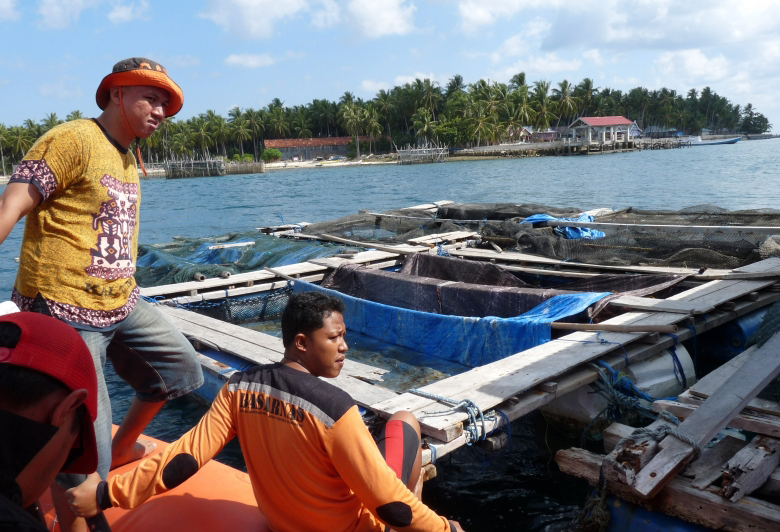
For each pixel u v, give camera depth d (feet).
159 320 10.39
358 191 123.95
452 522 8.75
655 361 20.62
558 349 20.01
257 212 91.30
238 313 33.09
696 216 40.73
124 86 8.88
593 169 161.89
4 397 4.58
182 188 171.83
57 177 8.35
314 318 8.13
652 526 12.37
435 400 16.93
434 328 26.07
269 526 9.54
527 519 15.65
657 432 12.85
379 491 7.61
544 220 41.50
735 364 16.16
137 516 10.18
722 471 12.07
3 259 54.44
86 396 4.99
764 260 28.73
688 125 468.34
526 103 323.16
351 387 18.60
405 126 359.46
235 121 358.43
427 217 52.19
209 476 11.42
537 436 19.92
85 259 8.86
